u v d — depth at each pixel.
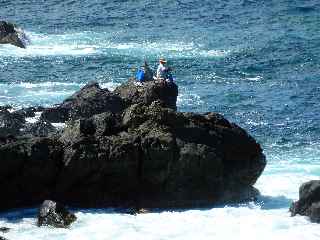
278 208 34.78
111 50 75.44
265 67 70.62
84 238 30.86
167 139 34.81
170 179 34.88
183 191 35.00
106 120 35.72
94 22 89.88
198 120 37.00
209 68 69.56
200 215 33.66
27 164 34.09
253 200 36.03
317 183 33.19
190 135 35.84
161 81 50.28
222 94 60.56
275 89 62.53
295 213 33.44
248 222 32.66
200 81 65.12
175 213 34.00
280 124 52.47
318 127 51.72
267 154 44.94
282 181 38.94
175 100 50.53
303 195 33.28
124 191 34.81
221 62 71.81
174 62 71.31
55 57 71.50
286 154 44.94
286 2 102.06
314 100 59.09
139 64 69.94
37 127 44.53
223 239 30.89
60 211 32.50
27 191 34.38
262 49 77.12
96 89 50.22
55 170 34.38
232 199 35.88
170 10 97.00
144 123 36.00
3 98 56.62
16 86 60.72
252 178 36.84
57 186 34.53
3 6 98.56
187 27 87.94
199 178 35.09
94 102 48.62
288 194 36.84
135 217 33.34
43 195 34.47
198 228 32.00
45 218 32.28
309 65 71.75
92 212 33.97
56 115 48.09
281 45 79.06
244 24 90.06
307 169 41.19
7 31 76.81
